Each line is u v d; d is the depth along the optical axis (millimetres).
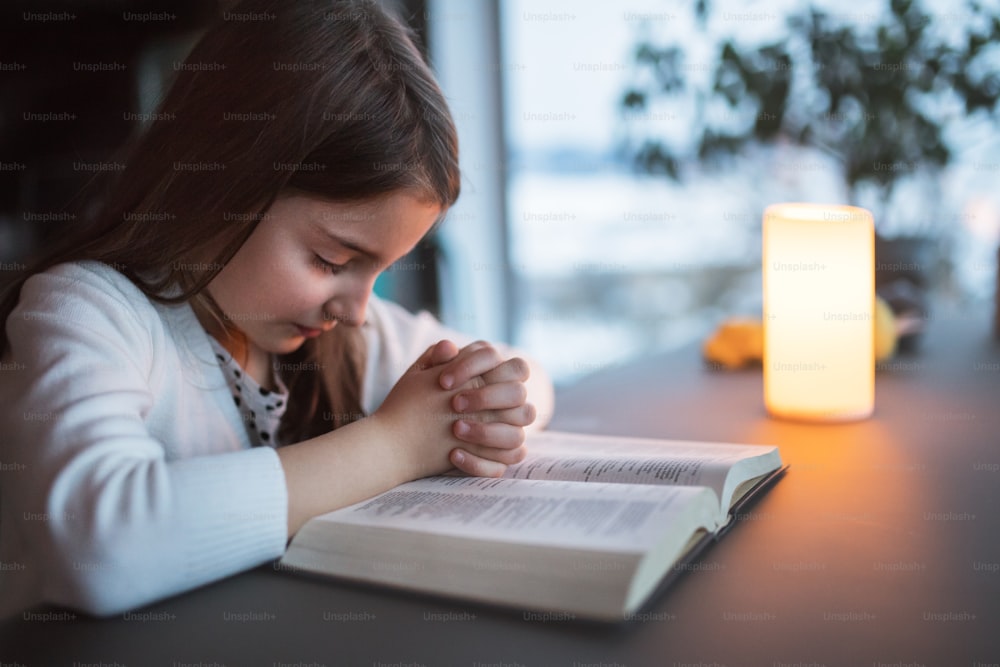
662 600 438
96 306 646
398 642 402
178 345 737
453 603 441
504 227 2814
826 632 399
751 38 1648
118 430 529
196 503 488
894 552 500
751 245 2346
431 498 552
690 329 2607
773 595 442
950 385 1006
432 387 645
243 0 730
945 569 473
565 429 860
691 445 698
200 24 1768
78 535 464
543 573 429
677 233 2480
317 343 885
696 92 1738
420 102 729
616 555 421
